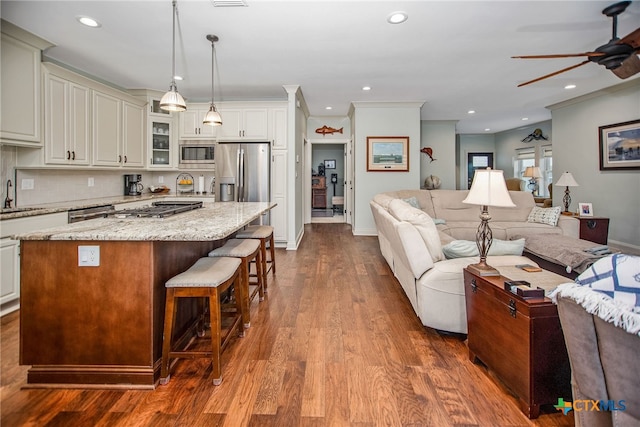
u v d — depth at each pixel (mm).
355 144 6156
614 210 5027
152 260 1733
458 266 2236
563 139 5988
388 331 2391
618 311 879
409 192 5203
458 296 2225
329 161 10773
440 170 8070
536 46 3410
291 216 5129
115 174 4723
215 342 1754
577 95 5457
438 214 5035
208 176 5586
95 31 3012
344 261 4406
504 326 1651
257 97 5480
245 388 1730
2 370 1878
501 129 9312
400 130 6074
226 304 2670
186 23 2867
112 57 3645
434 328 2312
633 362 882
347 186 7867
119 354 1737
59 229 1840
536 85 4848
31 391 1696
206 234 1676
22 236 1664
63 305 1735
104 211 3637
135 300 1734
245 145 5039
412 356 2049
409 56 3660
